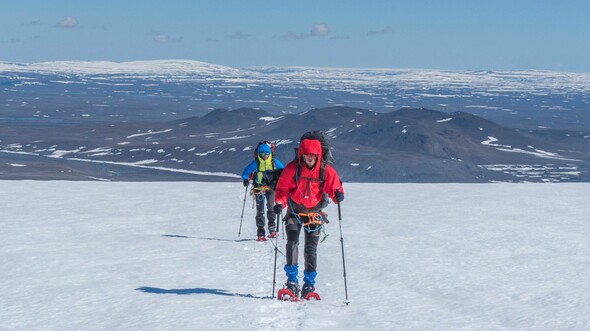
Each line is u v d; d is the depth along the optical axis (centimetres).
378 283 902
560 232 1425
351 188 2728
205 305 744
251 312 710
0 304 768
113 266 1030
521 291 840
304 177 817
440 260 1081
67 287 862
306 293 793
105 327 657
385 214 1784
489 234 1396
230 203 2105
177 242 1308
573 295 811
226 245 1269
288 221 827
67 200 2175
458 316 707
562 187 2816
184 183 2992
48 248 1225
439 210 1886
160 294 813
